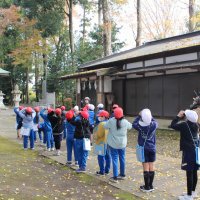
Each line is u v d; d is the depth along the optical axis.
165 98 14.67
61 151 10.47
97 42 34.91
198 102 6.69
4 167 8.26
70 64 29.25
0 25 32.44
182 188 6.50
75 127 7.98
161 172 7.69
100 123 7.46
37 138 13.23
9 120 20.58
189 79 13.48
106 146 7.45
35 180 7.15
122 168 7.13
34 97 44.06
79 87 20.84
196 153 5.65
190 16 22.73
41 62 35.34
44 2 31.47
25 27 32.97
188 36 17.23
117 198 5.97
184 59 13.48
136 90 16.47
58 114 9.77
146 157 6.26
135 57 15.30
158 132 13.80
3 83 40.53
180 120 5.91
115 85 17.83
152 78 15.39
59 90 29.16
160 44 18.45
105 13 24.39
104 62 18.41
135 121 6.39
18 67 38.81
